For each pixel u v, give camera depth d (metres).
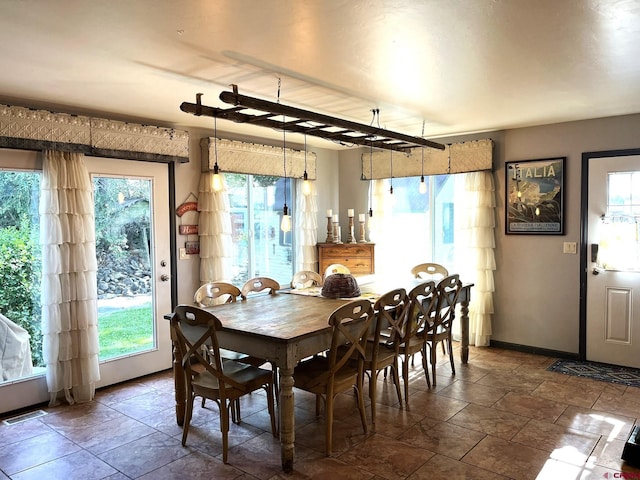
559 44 2.42
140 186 4.18
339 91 3.31
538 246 4.72
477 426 3.11
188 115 4.04
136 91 3.26
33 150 3.48
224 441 2.71
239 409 3.23
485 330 4.97
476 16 2.07
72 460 2.75
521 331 4.86
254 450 2.84
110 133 3.80
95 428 3.17
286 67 2.76
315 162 5.77
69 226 3.57
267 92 3.31
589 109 3.94
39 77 2.91
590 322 4.47
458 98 3.53
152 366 4.28
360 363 2.98
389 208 5.75
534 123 4.54
